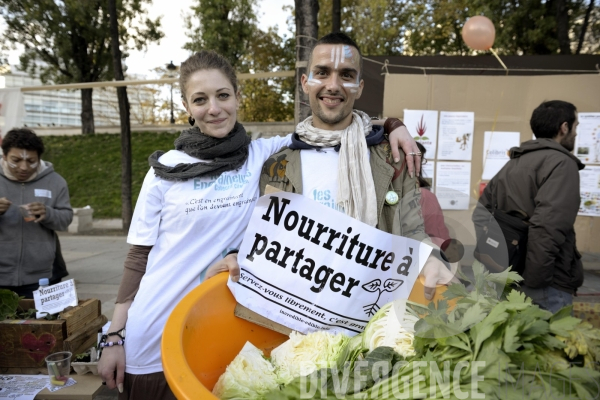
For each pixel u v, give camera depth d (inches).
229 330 53.7
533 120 100.5
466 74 201.0
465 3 505.0
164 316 62.5
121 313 65.3
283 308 54.1
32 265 121.0
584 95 188.5
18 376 93.4
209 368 50.4
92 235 402.3
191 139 65.8
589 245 206.7
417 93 191.6
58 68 711.1
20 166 119.2
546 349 35.4
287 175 63.5
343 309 53.3
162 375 62.9
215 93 63.4
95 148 654.5
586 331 35.5
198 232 63.6
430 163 191.9
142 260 66.6
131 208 463.5
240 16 652.1
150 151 639.1
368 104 202.2
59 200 127.8
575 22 449.4
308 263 53.2
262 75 234.4
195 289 51.9
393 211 58.8
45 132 730.2
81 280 237.9
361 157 60.9
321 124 65.4
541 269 87.5
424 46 626.5
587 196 202.1
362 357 45.9
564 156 90.3
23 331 94.5
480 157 192.9
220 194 64.1
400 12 642.2
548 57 201.3
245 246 54.2
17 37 663.8
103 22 656.4
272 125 635.5
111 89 1021.2
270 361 50.2
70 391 85.7
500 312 36.3
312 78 63.6
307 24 176.9
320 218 52.4
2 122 279.1
